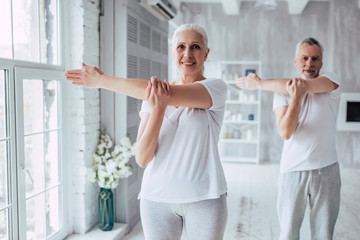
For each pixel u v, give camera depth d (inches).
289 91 80.4
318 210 88.7
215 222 59.0
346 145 249.6
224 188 60.9
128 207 127.6
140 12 134.5
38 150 97.7
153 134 56.3
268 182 207.0
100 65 122.6
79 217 114.9
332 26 245.9
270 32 268.2
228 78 271.3
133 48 128.0
